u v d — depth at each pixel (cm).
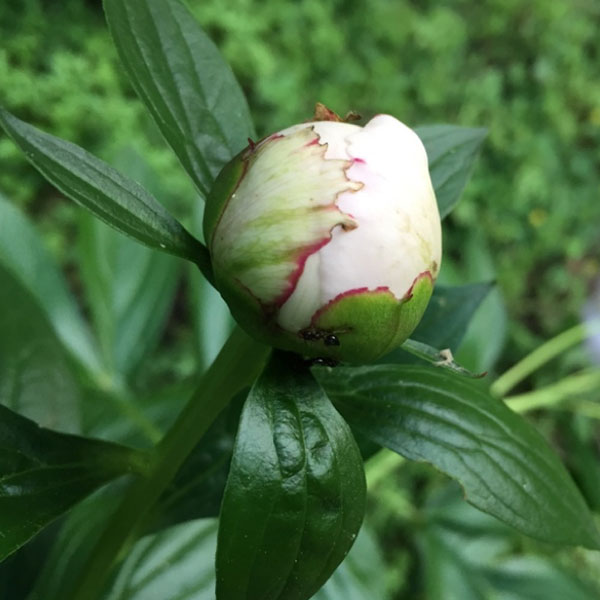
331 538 10
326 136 10
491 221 64
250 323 10
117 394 22
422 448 12
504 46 75
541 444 12
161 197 23
